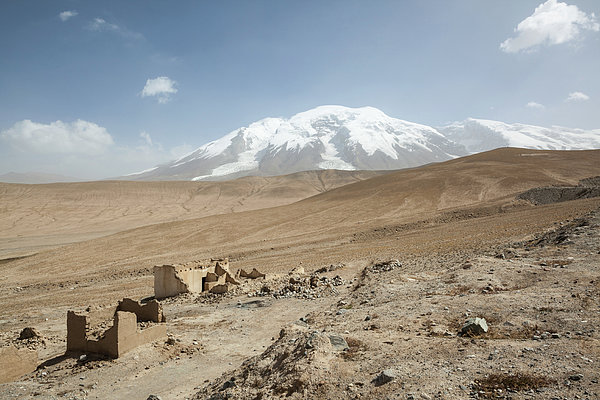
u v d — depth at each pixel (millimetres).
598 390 6797
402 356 9531
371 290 19656
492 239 33031
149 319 20438
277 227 75438
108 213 125312
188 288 32719
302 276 31781
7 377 15102
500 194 80625
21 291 44188
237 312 24344
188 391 13039
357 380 8602
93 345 17266
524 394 7117
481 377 7957
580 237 21422
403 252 36469
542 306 12055
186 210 136625
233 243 65500
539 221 39125
